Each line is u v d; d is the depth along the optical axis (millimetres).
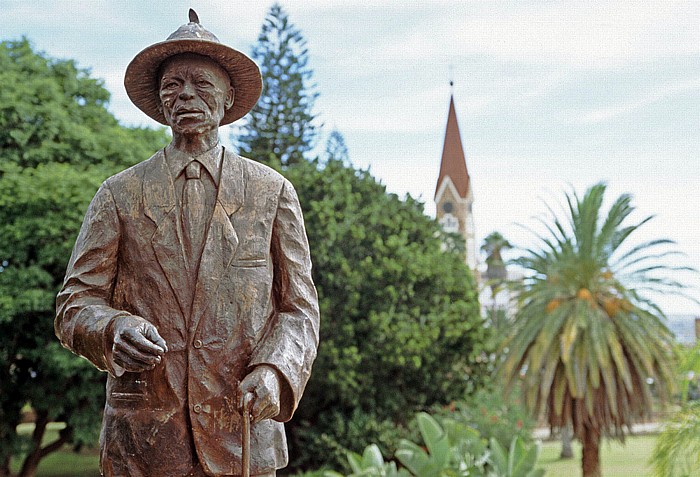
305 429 16594
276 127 24047
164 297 2963
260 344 2982
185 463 2889
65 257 13719
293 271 3123
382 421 16859
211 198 3076
